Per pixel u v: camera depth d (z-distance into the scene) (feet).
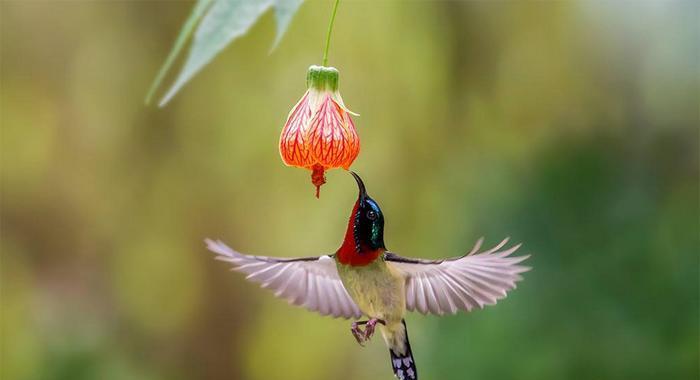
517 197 29.40
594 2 38.29
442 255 31.53
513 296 27.55
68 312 45.19
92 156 45.19
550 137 32.63
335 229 43.21
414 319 29.22
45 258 45.78
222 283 46.68
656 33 35.96
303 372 46.85
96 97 44.70
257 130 43.39
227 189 44.39
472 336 27.61
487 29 41.01
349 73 41.65
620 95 36.42
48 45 44.73
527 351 27.02
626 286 27.07
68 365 43.62
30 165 45.01
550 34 39.91
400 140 41.39
